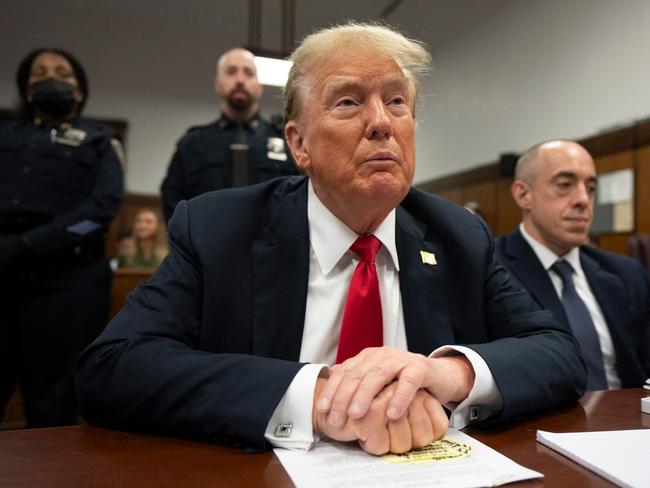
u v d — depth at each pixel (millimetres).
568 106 4586
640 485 550
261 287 977
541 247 1967
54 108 2199
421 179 6840
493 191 5457
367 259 1014
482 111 5711
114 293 2971
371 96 925
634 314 1870
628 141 3918
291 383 716
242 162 2584
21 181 2090
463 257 1100
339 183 927
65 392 2053
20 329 2012
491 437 739
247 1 6602
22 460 642
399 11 6312
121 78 7262
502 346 878
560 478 590
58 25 6992
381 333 977
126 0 6988
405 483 565
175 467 622
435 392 730
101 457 656
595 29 4324
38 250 1960
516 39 5238
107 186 2199
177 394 735
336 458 645
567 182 1891
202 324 937
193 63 7523
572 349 985
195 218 1022
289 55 1098
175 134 7434
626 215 3926
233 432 687
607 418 833
